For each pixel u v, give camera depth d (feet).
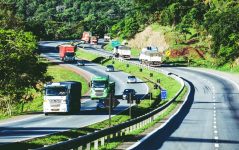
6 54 382.63
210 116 242.17
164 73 590.55
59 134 175.94
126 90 414.21
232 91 436.35
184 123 201.77
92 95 382.63
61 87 269.03
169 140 138.72
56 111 267.59
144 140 132.16
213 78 555.69
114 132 132.87
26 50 393.29
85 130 195.31
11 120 242.58
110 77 629.92
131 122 154.30
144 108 336.49
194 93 416.26
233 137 153.07
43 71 411.95
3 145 142.41
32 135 174.40
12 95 402.72
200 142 136.56
